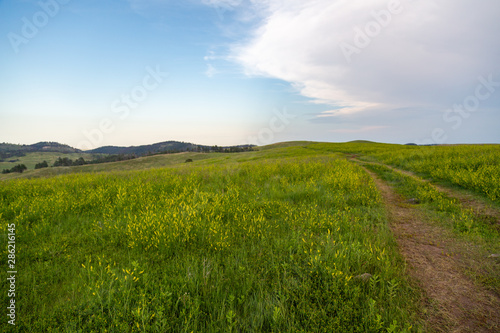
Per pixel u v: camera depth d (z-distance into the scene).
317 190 8.52
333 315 2.63
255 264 3.74
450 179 9.98
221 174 12.82
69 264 3.92
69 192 8.55
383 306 2.76
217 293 2.92
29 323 2.58
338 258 3.45
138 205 7.04
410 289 3.14
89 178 10.99
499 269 3.56
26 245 4.52
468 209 6.34
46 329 2.53
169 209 6.02
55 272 3.62
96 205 7.17
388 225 5.73
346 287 2.89
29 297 3.06
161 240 4.38
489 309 2.76
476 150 17.64
